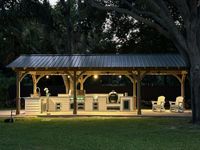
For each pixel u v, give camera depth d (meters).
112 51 34.75
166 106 31.88
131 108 25.98
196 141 12.71
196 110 18.16
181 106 25.08
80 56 26.53
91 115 22.64
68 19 32.28
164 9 18.19
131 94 32.62
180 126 17.27
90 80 37.16
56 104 25.61
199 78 17.84
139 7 20.25
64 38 36.56
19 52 36.34
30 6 19.41
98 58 25.73
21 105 31.30
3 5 19.06
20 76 23.86
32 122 19.52
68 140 12.87
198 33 17.97
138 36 32.41
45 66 23.30
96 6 18.64
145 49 32.25
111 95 26.67
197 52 17.88
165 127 16.98
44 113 24.08
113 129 16.25
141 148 11.20
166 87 32.69
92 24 23.56
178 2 17.72
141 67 23.08
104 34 32.47
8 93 33.06
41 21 21.41
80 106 26.41
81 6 22.94
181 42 18.05
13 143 12.12
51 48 37.38
